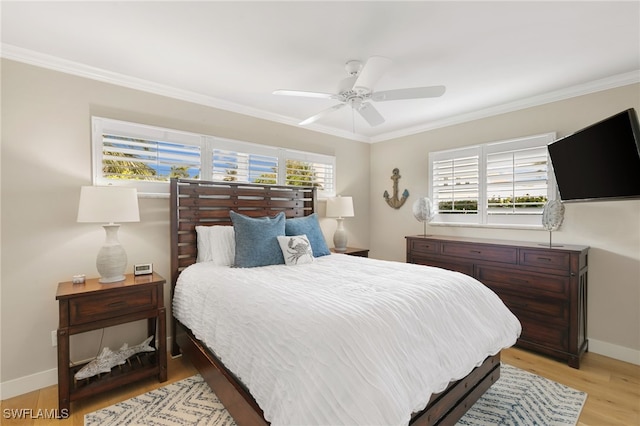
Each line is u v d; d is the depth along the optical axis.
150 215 2.77
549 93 2.97
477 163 3.58
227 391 1.70
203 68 2.46
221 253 2.75
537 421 1.84
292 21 1.83
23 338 2.20
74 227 2.40
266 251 2.67
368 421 1.08
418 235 4.05
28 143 2.22
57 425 1.82
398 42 2.07
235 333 1.66
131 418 1.87
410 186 4.30
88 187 2.13
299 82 2.74
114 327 2.59
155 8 1.71
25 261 2.21
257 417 1.40
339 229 4.06
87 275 2.45
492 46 2.12
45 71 2.29
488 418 1.87
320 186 4.18
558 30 1.92
